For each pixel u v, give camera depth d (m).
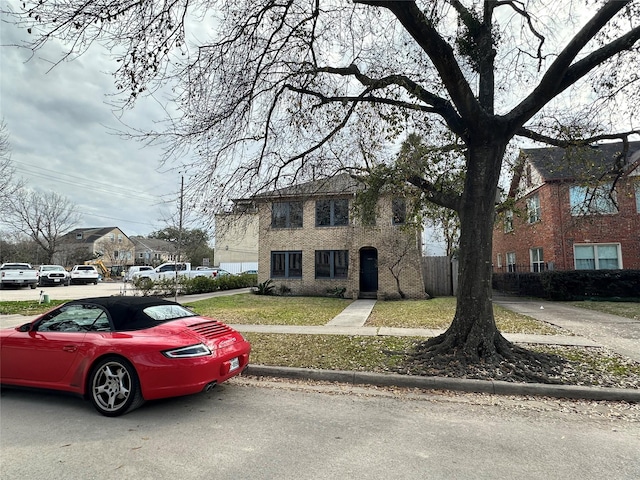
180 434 4.12
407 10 5.92
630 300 15.61
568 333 9.31
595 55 6.43
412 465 3.45
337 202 21.12
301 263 21.50
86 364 4.80
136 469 3.36
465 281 6.87
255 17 7.11
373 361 6.88
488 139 6.75
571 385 5.61
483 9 7.38
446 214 9.10
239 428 4.30
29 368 5.14
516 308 14.15
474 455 3.66
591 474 3.30
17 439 4.00
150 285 20.16
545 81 6.40
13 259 50.41
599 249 17.75
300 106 7.83
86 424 4.41
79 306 5.45
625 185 10.56
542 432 4.25
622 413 4.88
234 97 7.41
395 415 4.76
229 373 5.14
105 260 61.94
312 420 4.56
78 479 3.19
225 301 17.80
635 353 7.36
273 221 21.98
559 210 18.16
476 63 7.59
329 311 14.12
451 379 5.87
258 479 3.20
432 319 11.64
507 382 5.74
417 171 7.19
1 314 13.81
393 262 18.88
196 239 19.89
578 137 7.78
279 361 6.98
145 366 4.55
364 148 8.84
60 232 48.75
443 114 7.10
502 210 9.02
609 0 5.86
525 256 21.94
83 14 5.21
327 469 3.37
